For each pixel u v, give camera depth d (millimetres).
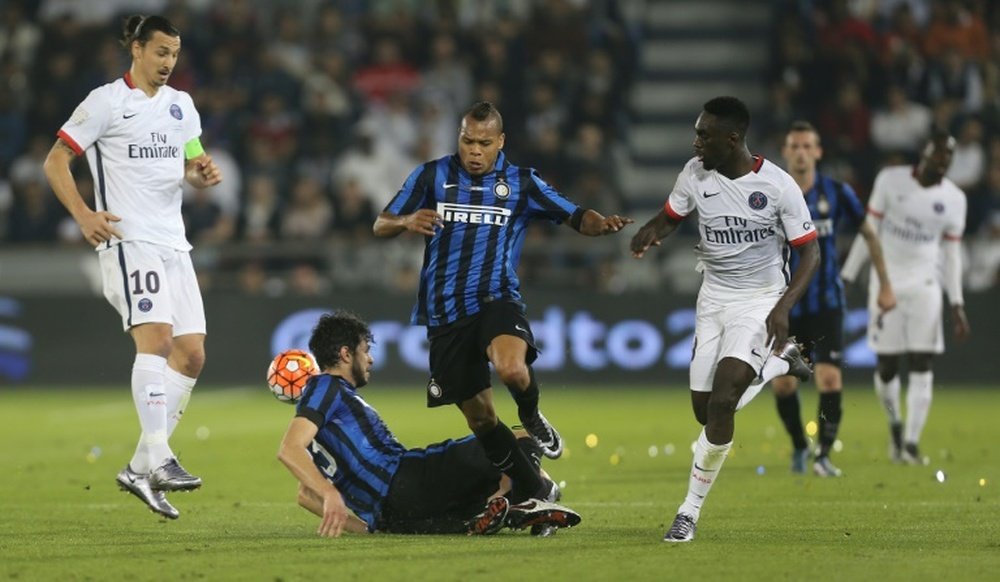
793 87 77250
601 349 68125
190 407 60438
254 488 34375
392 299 68688
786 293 24859
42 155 75125
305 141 77000
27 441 47344
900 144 74688
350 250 70938
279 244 71062
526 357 25250
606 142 77438
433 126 78125
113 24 82375
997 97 75875
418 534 25219
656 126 85188
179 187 27875
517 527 24938
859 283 65312
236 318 69438
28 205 73875
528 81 79438
